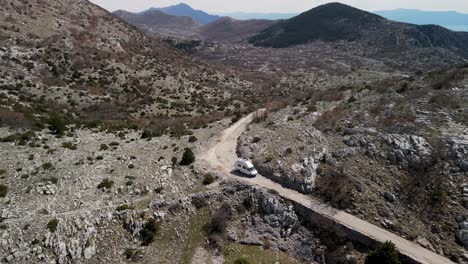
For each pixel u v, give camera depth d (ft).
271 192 125.18
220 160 148.36
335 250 107.14
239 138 169.07
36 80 245.24
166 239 111.24
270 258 108.27
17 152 141.59
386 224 110.63
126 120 228.43
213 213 120.37
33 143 152.35
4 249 98.17
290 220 117.19
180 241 111.45
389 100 167.53
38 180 123.75
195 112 268.82
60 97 237.66
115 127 200.95
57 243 101.91
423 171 122.31
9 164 131.13
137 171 136.77
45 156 141.69
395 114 151.33
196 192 125.59
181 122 215.51
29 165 132.36
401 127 141.90
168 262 104.68
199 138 175.73
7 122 168.86
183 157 144.05
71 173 130.62
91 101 247.50
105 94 265.13
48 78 254.68
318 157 137.80
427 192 116.57
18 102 204.74
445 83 169.58
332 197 121.08
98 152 152.76
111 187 125.59
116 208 114.93
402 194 118.93
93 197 119.85
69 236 104.58
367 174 127.34
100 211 112.98
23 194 116.57
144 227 111.45
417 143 131.34
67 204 114.93
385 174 126.11
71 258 100.83
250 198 124.67
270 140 156.66
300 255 109.40
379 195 119.85
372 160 132.26
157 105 271.69
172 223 115.75
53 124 177.47
